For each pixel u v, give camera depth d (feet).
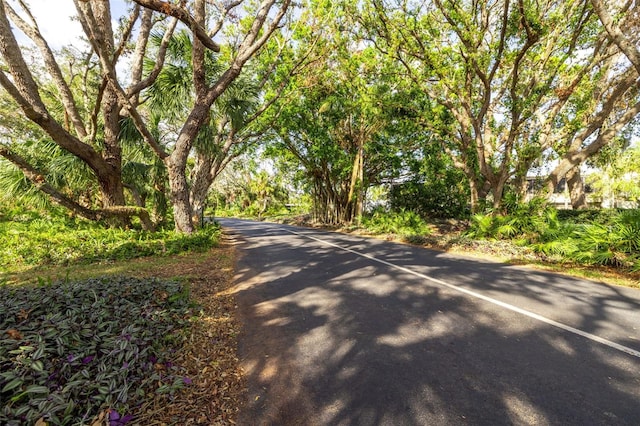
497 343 10.85
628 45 23.71
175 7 20.42
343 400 7.82
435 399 7.80
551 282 19.03
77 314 9.65
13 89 21.24
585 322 12.69
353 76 53.72
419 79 43.37
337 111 58.70
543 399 7.79
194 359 9.64
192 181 49.21
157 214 41.19
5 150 24.11
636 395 7.93
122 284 13.58
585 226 27.81
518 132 40.86
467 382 8.52
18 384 6.12
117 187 32.86
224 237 46.85
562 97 37.47
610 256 23.15
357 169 65.41
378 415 7.23
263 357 10.02
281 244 38.09
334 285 18.45
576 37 36.19
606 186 99.66
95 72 41.55
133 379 7.64
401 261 26.05
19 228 30.73
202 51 30.01
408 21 38.47
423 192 72.18
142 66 34.40
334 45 45.47
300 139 66.54
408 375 8.89
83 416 6.25
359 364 9.53
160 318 10.98
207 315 13.26
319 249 33.45
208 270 21.89
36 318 9.30
